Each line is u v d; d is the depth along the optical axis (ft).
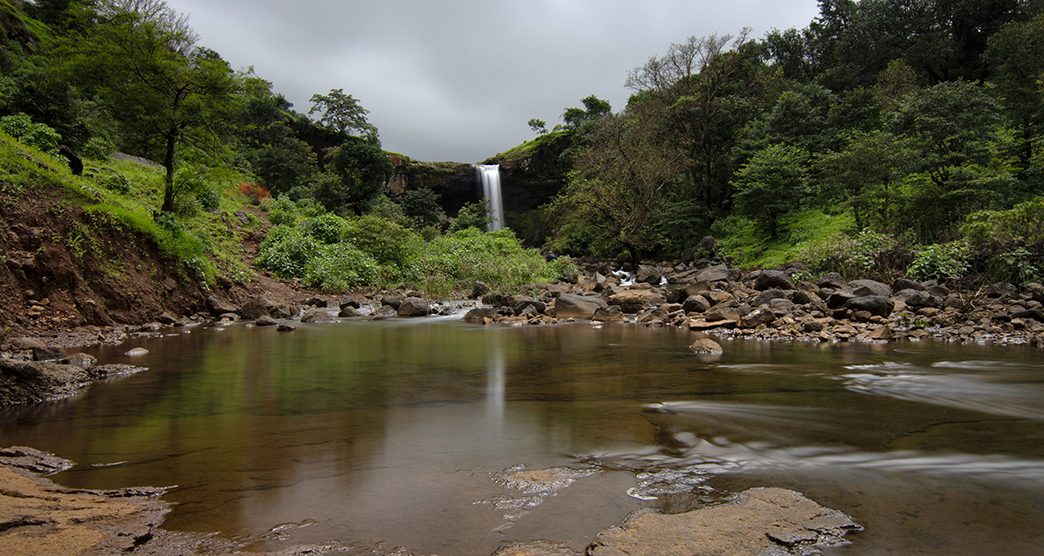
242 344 31.17
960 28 137.69
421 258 78.38
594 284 71.46
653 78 120.06
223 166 52.85
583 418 15.11
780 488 9.84
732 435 13.44
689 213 107.76
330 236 75.25
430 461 11.57
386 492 9.86
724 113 111.04
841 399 17.42
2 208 32.48
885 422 14.71
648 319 45.93
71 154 52.85
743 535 7.96
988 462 11.55
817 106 103.96
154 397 17.81
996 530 8.36
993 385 19.57
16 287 30.63
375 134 151.64
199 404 16.84
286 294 57.36
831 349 29.60
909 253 57.36
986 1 128.98
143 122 49.49
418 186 164.14
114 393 18.38
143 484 10.32
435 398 17.74
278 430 13.97
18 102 61.00
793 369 23.13
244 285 53.16
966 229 53.57
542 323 45.42
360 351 28.89
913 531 8.29
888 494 9.81
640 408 16.28
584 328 41.83
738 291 55.88
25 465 11.13
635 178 103.30
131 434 13.61
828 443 12.85
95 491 9.86
